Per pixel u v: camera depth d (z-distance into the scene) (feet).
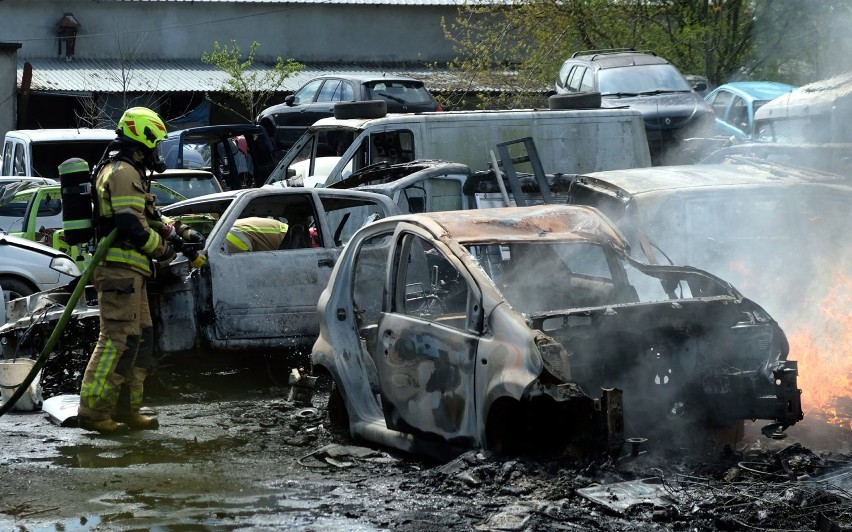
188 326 38.99
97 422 32.37
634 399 27.02
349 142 62.54
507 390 24.38
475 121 61.46
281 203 43.57
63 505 24.21
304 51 166.20
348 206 43.62
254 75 140.36
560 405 24.09
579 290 32.14
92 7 157.58
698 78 90.22
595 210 30.89
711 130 80.89
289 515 23.20
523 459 25.39
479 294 25.90
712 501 23.08
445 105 122.83
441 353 26.68
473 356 25.68
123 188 32.53
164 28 160.66
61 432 32.60
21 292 54.34
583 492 23.52
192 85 146.30
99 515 23.39
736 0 98.84
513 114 62.34
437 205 53.16
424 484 25.17
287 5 164.14
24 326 40.01
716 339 27.14
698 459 26.53
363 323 31.65
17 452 29.86
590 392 26.73
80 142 84.79
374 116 62.95
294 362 42.60
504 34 119.44
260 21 163.94
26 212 69.10
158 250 33.24
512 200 51.47
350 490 25.11
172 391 39.58
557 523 22.00
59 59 156.35
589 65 89.20
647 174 39.58
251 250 40.93
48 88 139.33
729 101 90.58
